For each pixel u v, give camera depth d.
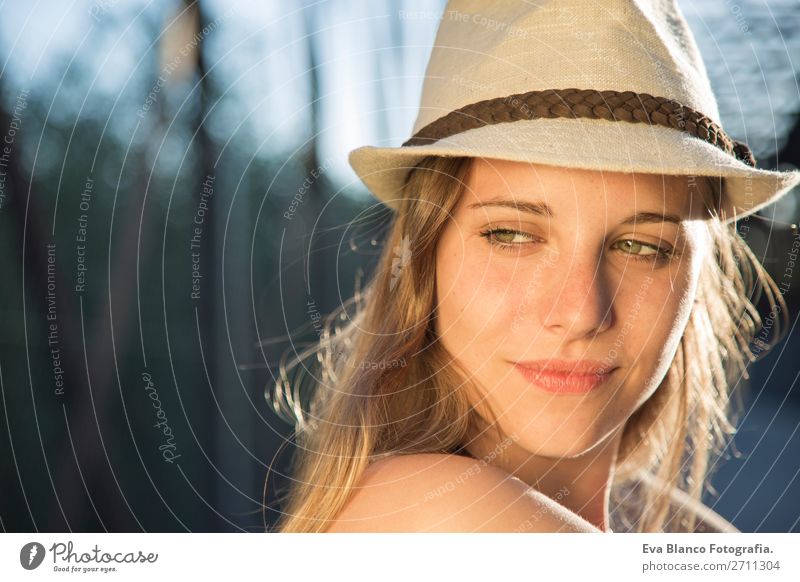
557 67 1.05
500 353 1.11
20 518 3.03
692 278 1.18
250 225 3.30
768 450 5.59
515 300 1.09
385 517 1.05
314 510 1.17
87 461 2.80
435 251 1.20
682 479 1.79
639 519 1.74
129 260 2.81
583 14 1.07
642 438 1.69
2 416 3.04
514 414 1.11
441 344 1.19
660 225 1.10
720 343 1.77
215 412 3.62
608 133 1.04
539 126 1.04
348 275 3.35
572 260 1.07
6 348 3.08
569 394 1.08
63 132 2.71
